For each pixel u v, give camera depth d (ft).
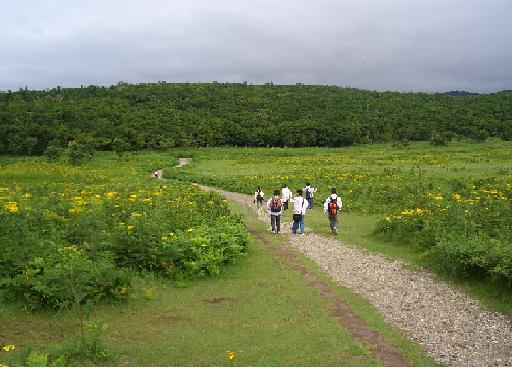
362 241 49.44
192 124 347.15
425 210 53.21
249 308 28.66
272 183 113.39
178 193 72.79
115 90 470.80
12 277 28.96
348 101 477.77
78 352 20.90
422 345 23.57
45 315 26.21
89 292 27.91
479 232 41.01
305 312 28.02
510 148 235.81
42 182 107.45
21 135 254.27
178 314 27.55
